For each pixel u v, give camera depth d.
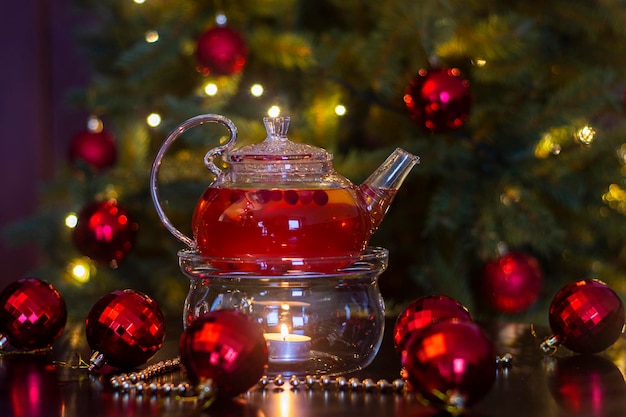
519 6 1.75
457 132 1.67
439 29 1.55
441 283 1.67
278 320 1.00
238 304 1.01
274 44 1.67
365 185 1.09
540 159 1.68
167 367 1.05
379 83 1.61
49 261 1.99
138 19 1.87
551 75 1.76
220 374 0.92
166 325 1.24
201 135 1.62
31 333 1.09
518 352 1.11
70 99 1.97
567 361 1.07
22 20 2.66
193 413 0.92
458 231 1.72
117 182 1.84
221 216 1.02
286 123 1.05
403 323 1.05
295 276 1.00
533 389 0.98
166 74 1.85
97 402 0.95
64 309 1.12
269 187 1.02
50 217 1.93
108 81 1.89
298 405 0.94
